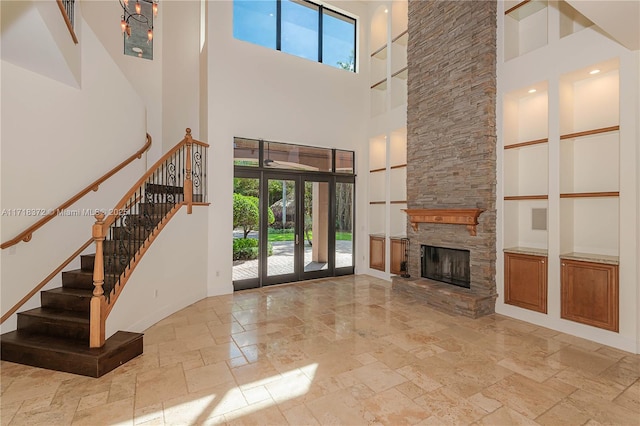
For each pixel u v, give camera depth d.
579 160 4.00
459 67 4.80
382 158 7.18
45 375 2.79
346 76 6.92
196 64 6.29
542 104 4.39
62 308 3.47
